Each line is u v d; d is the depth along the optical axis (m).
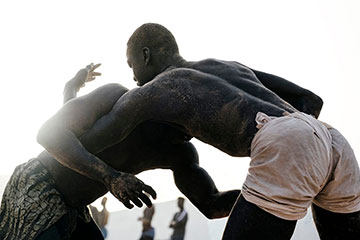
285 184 1.71
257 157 1.78
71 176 2.18
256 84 2.01
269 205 1.71
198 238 6.63
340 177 1.84
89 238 2.43
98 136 2.05
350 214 1.91
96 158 1.98
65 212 2.17
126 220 7.01
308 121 1.81
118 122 2.03
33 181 2.15
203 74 2.03
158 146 2.34
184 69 2.05
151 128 2.26
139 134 2.26
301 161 1.71
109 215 7.12
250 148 1.86
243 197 1.78
